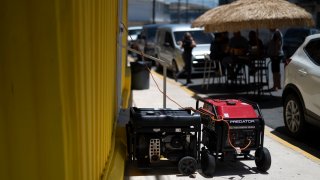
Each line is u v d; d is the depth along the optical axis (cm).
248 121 473
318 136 680
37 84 174
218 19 1070
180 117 465
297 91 648
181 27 1588
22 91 171
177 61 1480
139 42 2198
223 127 469
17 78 169
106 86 394
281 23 995
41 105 175
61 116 180
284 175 488
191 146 480
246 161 539
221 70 1255
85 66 250
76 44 219
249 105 490
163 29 1684
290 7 1020
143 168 468
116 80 576
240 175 484
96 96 313
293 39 2089
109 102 434
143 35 2158
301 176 486
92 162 291
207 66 1439
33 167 177
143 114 467
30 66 171
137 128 460
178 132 473
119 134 540
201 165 490
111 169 399
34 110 174
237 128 472
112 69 488
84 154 246
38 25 171
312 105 605
